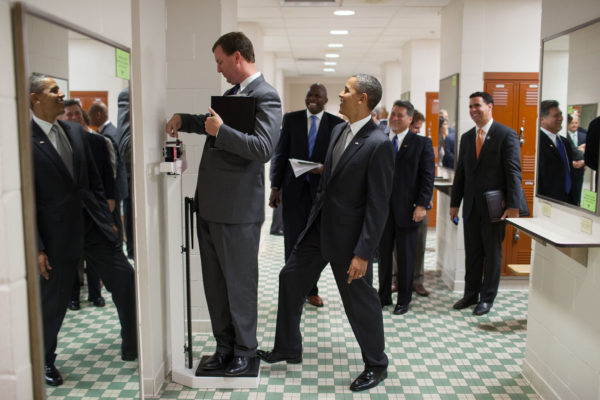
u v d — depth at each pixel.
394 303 4.42
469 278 4.25
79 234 1.72
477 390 2.89
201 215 2.74
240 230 2.72
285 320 3.08
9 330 1.38
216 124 2.49
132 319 2.20
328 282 5.05
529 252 4.88
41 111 1.46
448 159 5.26
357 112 2.81
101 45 1.88
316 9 5.96
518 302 4.45
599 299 2.31
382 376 2.95
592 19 2.38
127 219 2.17
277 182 4.11
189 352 2.94
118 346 2.05
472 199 4.07
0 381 1.40
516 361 3.27
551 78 2.83
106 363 1.94
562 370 2.62
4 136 1.32
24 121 1.38
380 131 2.79
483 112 3.95
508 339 3.62
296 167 3.51
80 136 1.73
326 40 8.46
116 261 2.03
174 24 3.39
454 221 4.60
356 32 7.62
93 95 1.81
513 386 2.95
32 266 1.44
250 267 2.80
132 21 2.46
